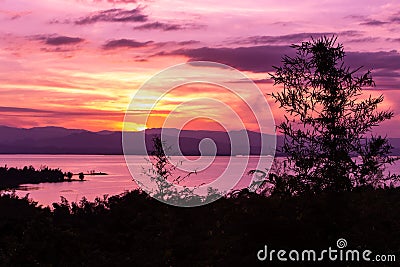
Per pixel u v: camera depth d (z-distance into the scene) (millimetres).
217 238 13852
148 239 15891
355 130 14289
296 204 13281
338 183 13734
